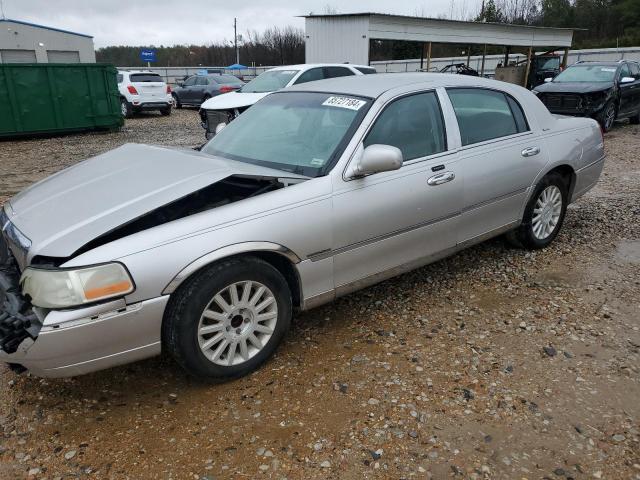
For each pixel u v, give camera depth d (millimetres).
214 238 2750
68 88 13836
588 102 12625
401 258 3656
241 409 2770
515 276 4387
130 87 18891
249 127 4047
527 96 4660
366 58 18047
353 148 3336
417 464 2377
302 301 3221
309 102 3896
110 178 3223
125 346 2619
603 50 34375
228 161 3377
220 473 2338
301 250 3078
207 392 2924
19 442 2561
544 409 2734
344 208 3227
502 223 4391
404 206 3508
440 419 2664
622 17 52688
